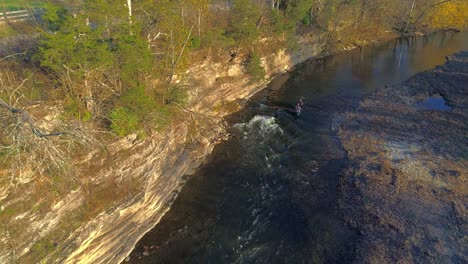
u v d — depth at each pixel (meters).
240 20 47.25
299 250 26.14
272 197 31.20
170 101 34.72
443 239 26.09
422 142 38.56
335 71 59.94
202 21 44.56
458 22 85.81
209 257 25.59
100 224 23.73
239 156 36.59
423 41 77.81
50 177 21.98
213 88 44.84
